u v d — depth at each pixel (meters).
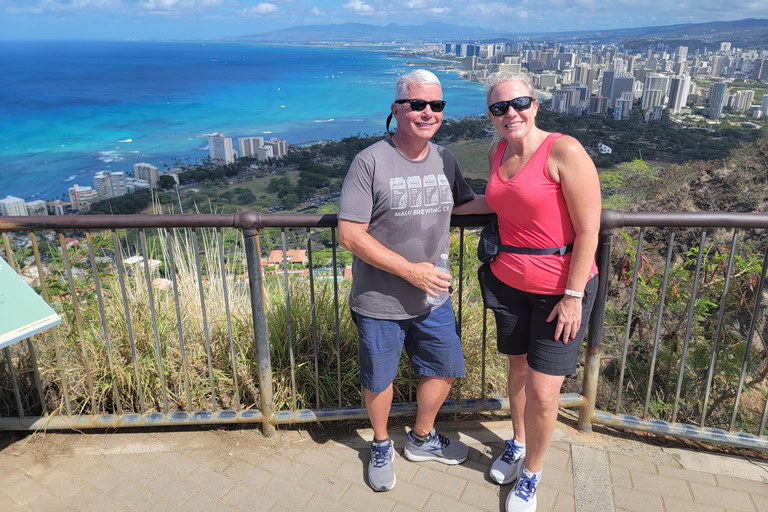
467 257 2.71
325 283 2.49
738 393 1.81
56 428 2.03
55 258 2.35
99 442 1.99
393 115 1.53
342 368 2.24
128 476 1.81
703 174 6.75
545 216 1.42
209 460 1.89
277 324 2.26
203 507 1.67
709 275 2.52
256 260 1.82
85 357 1.98
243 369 2.23
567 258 1.45
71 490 1.75
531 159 1.39
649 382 1.88
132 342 1.95
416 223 1.56
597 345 1.84
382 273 1.60
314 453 1.93
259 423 2.08
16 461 1.89
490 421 2.10
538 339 1.52
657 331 1.83
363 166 1.51
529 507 1.59
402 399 2.21
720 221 1.63
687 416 2.48
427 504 1.67
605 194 7.52
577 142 1.34
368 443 1.98
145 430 2.06
